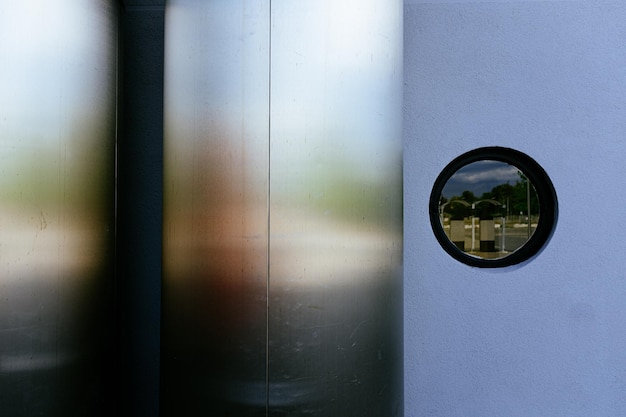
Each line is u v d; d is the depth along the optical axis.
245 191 1.99
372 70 2.15
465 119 3.11
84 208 2.22
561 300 3.12
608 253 3.12
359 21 2.11
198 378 2.07
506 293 3.12
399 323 2.33
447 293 3.11
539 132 3.13
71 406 2.17
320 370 2.01
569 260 3.12
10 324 1.97
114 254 2.51
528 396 3.12
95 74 2.29
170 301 2.21
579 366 3.12
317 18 2.03
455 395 3.12
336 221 2.04
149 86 3.11
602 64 3.14
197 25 2.10
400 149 2.34
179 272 2.15
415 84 3.11
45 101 2.05
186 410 2.11
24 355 2.00
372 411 2.14
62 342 2.12
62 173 2.11
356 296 2.09
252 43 2.01
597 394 3.12
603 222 3.12
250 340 1.99
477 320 3.11
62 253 2.11
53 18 2.08
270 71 1.99
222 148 2.03
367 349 2.13
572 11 3.13
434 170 3.12
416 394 3.12
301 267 1.99
